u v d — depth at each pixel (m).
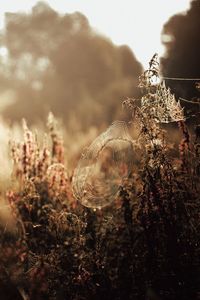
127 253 2.70
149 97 2.83
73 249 2.83
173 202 2.69
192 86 3.73
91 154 3.13
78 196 3.04
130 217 2.72
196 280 2.66
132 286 2.68
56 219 2.92
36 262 2.83
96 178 3.08
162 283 2.67
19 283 2.83
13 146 3.36
